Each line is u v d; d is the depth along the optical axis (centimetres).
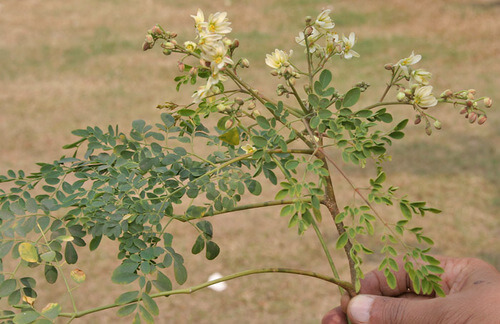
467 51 962
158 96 792
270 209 495
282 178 529
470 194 506
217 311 378
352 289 129
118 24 1160
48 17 1205
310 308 378
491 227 457
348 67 877
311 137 115
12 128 684
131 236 106
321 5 1261
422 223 462
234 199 118
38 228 108
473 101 116
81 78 869
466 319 118
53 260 102
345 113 114
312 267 418
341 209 483
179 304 387
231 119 118
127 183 114
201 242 115
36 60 953
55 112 737
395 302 127
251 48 1006
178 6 1290
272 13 1221
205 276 412
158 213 109
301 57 952
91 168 123
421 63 908
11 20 1177
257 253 434
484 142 610
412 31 1081
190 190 114
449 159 572
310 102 114
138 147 125
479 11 1183
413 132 641
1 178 116
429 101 118
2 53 986
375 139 113
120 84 841
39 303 380
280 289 397
